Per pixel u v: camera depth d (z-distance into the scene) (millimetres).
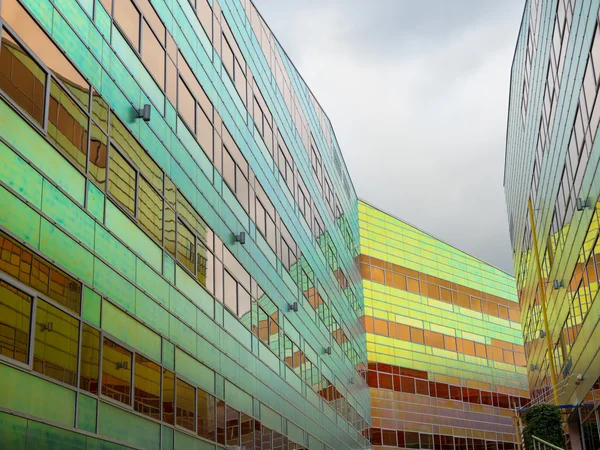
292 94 47031
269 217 38000
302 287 44094
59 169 18031
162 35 25562
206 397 26438
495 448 72125
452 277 75875
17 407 15469
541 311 50281
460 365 72750
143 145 23047
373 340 66562
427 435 67062
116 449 19547
